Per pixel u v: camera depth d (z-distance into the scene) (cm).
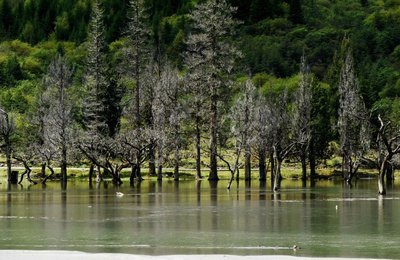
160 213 11112
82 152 19300
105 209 11788
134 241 8125
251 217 10512
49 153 19775
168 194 15138
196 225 9575
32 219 10356
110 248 7625
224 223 9775
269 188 17475
